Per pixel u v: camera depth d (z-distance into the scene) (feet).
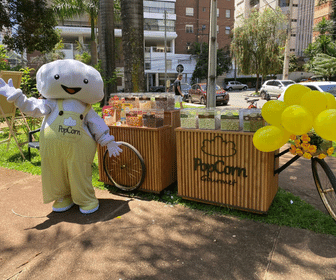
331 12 129.49
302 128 8.46
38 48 55.57
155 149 12.13
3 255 8.66
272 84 66.03
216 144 10.75
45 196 11.14
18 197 13.14
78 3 58.13
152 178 12.46
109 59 46.09
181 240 9.20
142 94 14.47
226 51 137.39
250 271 7.59
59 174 10.87
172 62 137.80
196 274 7.54
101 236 9.57
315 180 10.93
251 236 9.28
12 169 17.39
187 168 11.62
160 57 136.15
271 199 11.06
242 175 10.44
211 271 7.64
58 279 7.54
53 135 10.33
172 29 136.77
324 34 115.44
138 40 24.77
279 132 9.02
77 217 11.03
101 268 7.92
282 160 18.12
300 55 151.23
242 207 10.64
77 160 10.69
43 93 10.56
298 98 9.19
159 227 10.07
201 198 11.51
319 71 88.17
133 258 8.32
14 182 15.15
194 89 59.36
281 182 14.17
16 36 51.62
